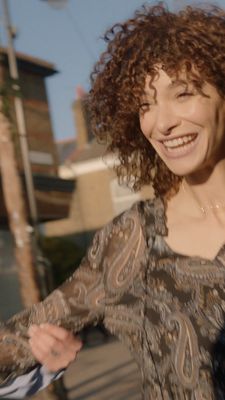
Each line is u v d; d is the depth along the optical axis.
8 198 5.68
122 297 1.81
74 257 20.72
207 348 1.62
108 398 8.53
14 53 7.00
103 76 1.93
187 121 1.71
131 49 1.82
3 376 1.95
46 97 17.73
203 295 1.65
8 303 14.55
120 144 1.98
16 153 5.70
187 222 1.79
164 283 1.72
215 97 1.72
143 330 1.73
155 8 1.88
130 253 1.83
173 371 1.66
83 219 25.48
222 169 1.78
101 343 14.48
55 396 5.23
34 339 1.90
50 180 14.61
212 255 1.71
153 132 1.78
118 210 24.89
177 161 1.75
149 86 1.74
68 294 1.93
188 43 1.70
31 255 5.65
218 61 1.70
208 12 1.84
